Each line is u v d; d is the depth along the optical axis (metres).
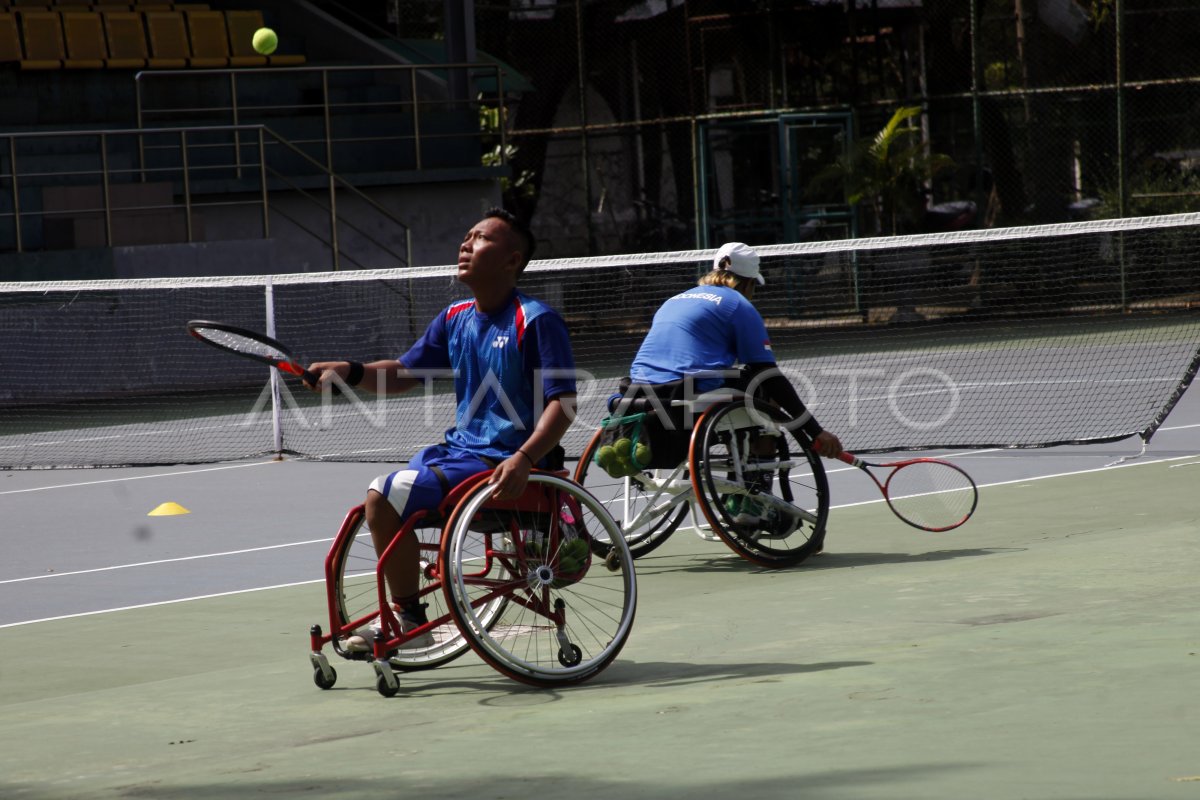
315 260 53.81
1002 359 47.50
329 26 61.97
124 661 14.70
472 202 56.41
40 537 23.81
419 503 12.57
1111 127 60.66
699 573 18.27
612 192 66.69
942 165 62.47
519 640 14.48
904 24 63.44
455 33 58.22
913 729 9.71
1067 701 10.16
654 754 9.58
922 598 15.31
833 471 27.67
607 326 63.94
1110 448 28.70
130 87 55.94
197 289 48.50
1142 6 59.72
